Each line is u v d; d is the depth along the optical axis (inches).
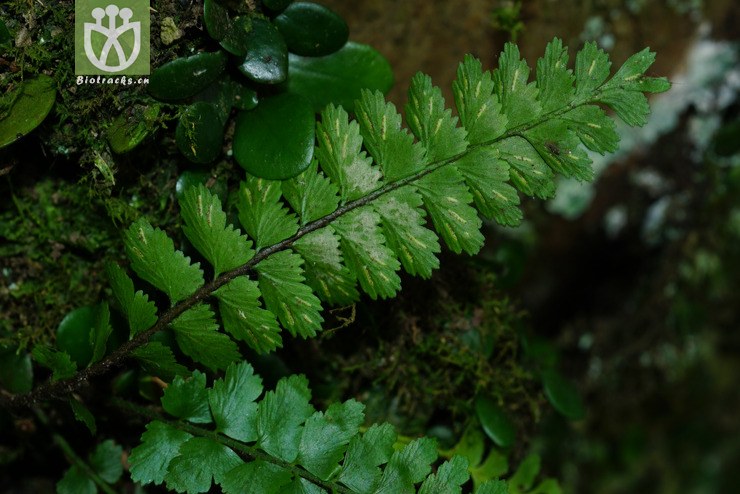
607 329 23.5
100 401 15.7
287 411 14.6
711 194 21.5
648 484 29.6
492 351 17.1
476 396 16.7
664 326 22.8
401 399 16.9
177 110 14.8
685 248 22.1
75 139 15.0
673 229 22.3
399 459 14.5
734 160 21.0
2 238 15.7
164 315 14.5
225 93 15.1
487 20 18.3
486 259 17.2
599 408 24.2
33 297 16.0
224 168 15.6
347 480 14.5
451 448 17.0
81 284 16.0
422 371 16.9
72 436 16.3
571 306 24.3
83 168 15.4
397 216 14.4
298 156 14.6
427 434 17.0
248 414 14.6
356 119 14.9
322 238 14.5
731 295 23.5
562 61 14.2
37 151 15.3
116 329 15.5
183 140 14.8
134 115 14.8
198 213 14.4
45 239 15.8
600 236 23.5
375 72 15.5
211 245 14.4
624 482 28.5
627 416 26.0
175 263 14.4
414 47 18.2
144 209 15.7
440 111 14.4
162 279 14.4
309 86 15.5
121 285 14.4
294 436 14.6
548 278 24.3
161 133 15.2
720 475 31.0
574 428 23.2
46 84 14.6
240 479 14.4
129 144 14.8
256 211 14.5
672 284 22.5
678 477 30.4
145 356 14.6
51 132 15.0
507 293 17.8
